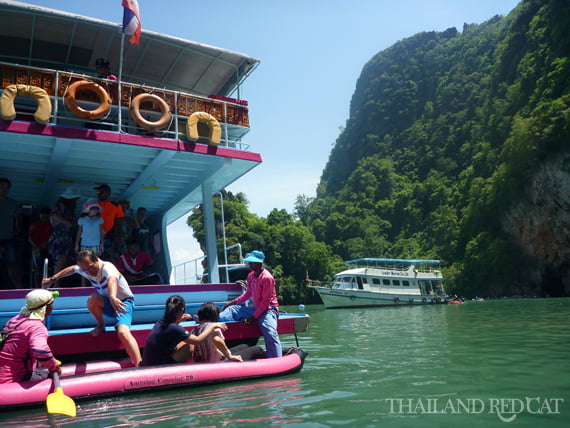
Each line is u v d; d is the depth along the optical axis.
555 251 57.16
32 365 4.50
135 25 7.61
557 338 9.29
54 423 3.70
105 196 7.64
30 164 8.12
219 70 10.36
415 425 3.42
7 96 6.34
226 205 74.12
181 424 3.52
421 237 102.25
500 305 31.36
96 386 4.45
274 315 6.17
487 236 65.19
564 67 62.69
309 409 3.93
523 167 59.94
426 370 5.95
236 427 3.38
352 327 15.70
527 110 68.88
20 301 5.59
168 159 7.88
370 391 4.66
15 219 7.87
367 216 118.19
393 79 191.12
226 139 8.45
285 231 75.00
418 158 145.25
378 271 44.03
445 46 185.25
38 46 9.15
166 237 11.47
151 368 4.82
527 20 99.31
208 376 5.05
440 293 46.66
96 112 7.00
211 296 6.97
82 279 6.71
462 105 145.25
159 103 7.62
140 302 6.45
